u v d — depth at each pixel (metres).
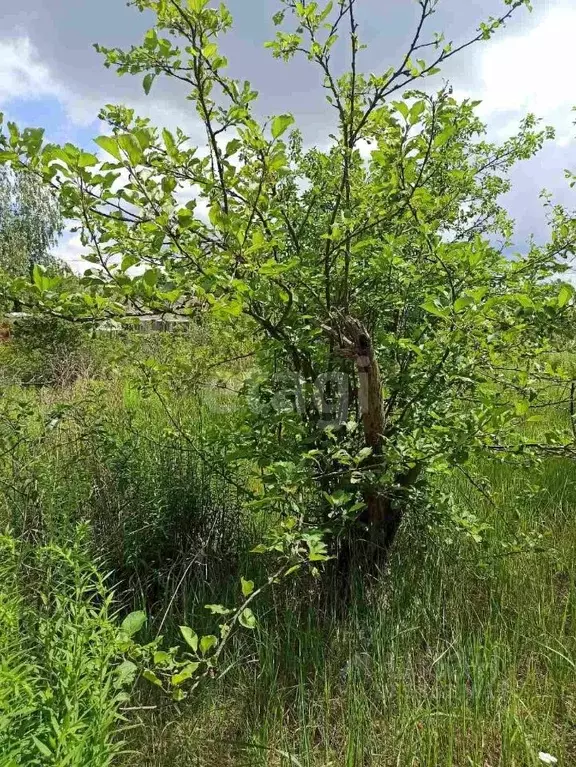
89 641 1.86
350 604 2.86
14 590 2.16
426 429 2.53
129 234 2.12
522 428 4.05
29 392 5.77
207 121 2.19
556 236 2.74
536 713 2.29
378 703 2.34
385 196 2.51
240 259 2.02
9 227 21.67
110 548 2.97
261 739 2.14
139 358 3.39
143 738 2.11
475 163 4.05
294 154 3.61
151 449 3.56
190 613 2.74
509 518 3.64
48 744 1.55
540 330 2.46
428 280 2.81
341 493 2.31
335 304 2.73
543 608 2.89
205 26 2.07
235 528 3.30
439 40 2.44
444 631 2.73
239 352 3.15
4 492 2.98
